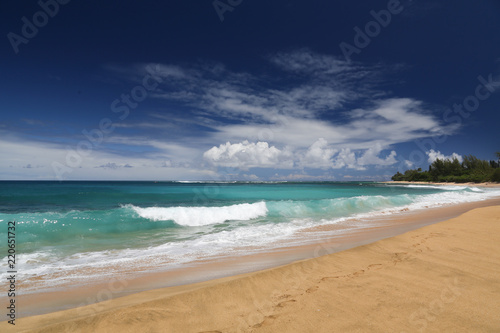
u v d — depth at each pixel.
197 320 2.47
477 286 3.27
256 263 4.75
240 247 6.10
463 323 2.41
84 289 3.56
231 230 8.27
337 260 4.34
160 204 15.17
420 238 5.91
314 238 6.97
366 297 2.97
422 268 3.96
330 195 23.19
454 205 16.02
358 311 2.65
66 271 4.38
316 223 9.52
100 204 14.69
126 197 17.94
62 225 7.07
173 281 3.81
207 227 8.79
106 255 5.41
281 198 19.97
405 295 3.02
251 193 24.80
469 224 7.63
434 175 86.56
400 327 2.35
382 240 5.70
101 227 7.60
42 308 2.98
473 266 4.04
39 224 6.78
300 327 2.35
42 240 6.44
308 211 12.38
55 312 2.71
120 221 8.18
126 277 4.05
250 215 11.02
